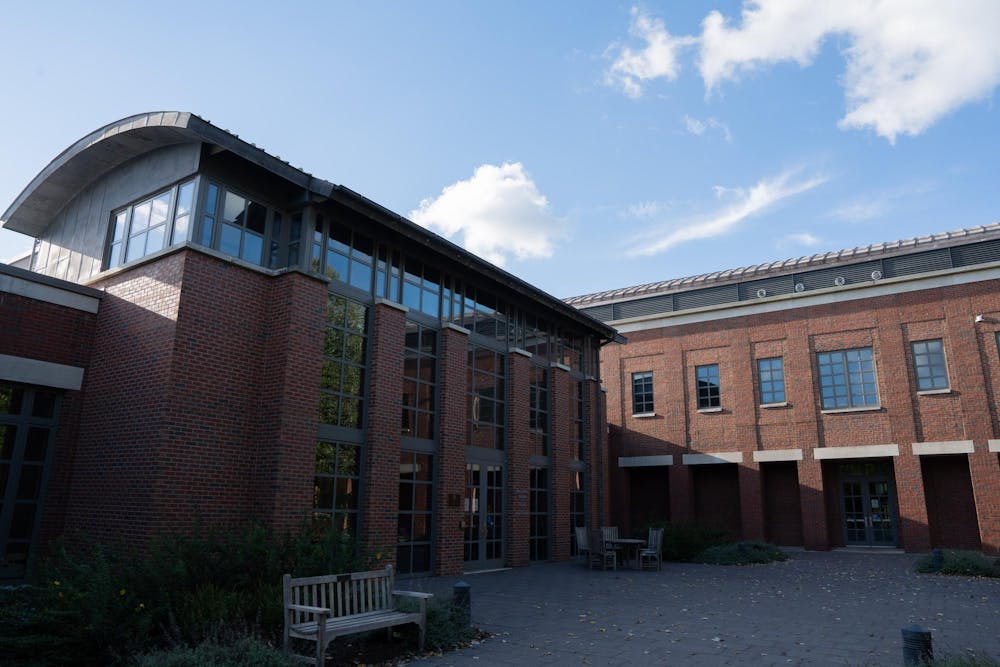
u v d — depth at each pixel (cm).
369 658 751
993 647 809
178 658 617
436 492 1532
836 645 818
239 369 1162
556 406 2017
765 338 2556
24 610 760
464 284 1739
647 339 2809
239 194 1234
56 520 1120
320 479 1249
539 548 1886
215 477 1096
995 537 2053
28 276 1142
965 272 2234
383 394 1390
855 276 2472
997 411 2117
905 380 2280
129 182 1303
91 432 1145
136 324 1146
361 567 959
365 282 1428
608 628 923
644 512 2791
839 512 2447
